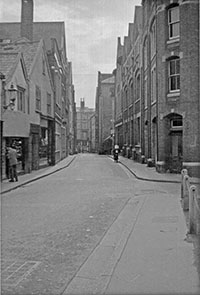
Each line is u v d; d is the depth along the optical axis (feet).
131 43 144.25
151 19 93.66
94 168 104.32
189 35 73.97
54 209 38.45
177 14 78.64
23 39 105.19
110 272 19.42
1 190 52.42
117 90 202.69
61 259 21.80
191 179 56.24
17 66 74.59
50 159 111.55
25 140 81.15
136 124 133.80
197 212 28.27
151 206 39.52
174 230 28.27
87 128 410.72
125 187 58.54
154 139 98.63
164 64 79.82
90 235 27.50
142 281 17.88
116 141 205.46
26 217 34.32
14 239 26.35
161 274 18.76
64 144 170.91
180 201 42.96
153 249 23.21
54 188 57.31
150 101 98.99
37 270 19.93
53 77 114.11
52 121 111.04
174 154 81.30
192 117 73.31
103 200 44.62
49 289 17.31
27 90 80.89
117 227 30.04
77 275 19.10
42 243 25.30
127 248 23.56
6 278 18.74
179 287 17.01
